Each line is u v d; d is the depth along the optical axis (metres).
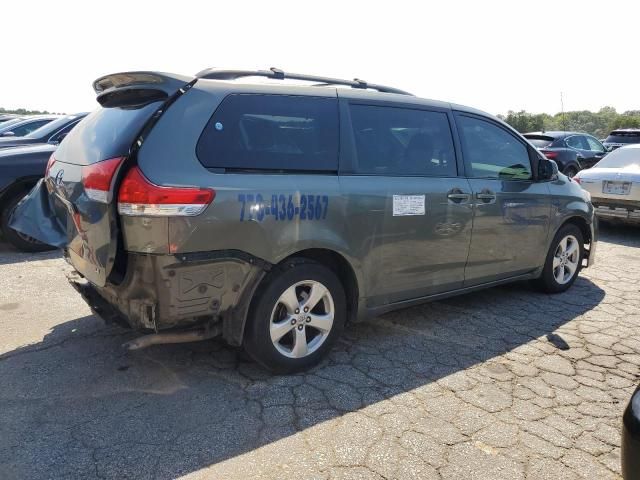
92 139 3.17
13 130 10.56
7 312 4.30
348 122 3.48
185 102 2.88
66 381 3.19
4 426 2.71
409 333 4.14
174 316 2.83
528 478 2.46
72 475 2.35
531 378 3.43
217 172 2.88
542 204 4.75
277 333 3.23
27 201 3.64
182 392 3.10
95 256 2.87
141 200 2.63
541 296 5.19
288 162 3.16
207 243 2.80
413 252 3.78
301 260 3.27
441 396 3.16
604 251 7.41
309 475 2.42
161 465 2.45
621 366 3.65
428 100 4.05
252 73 3.30
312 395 3.12
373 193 3.47
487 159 4.36
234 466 2.46
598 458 2.63
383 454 2.59
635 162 8.39
